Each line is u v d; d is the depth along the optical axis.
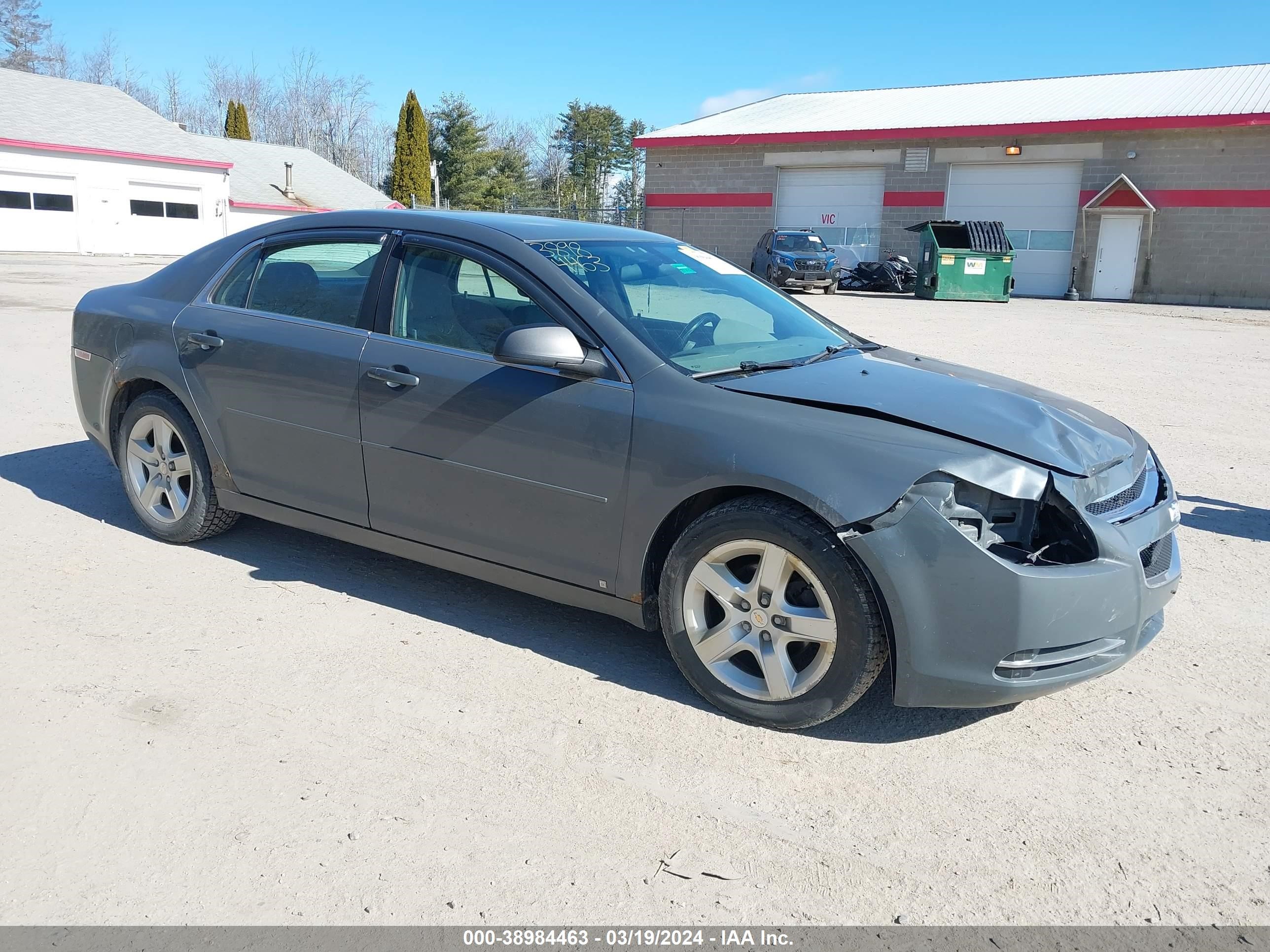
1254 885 2.44
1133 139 26.53
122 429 4.60
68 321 13.11
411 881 2.37
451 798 2.70
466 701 3.24
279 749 2.91
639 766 2.89
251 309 4.20
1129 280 27.14
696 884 2.39
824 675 2.98
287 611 3.89
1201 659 3.71
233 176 42.75
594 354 3.34
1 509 5.04
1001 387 3.60
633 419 3.21
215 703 3.15
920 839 2.59
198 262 4.48
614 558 3.31
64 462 5.99
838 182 30.75
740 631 3.13
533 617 3.93
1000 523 2.88
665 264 3.96
